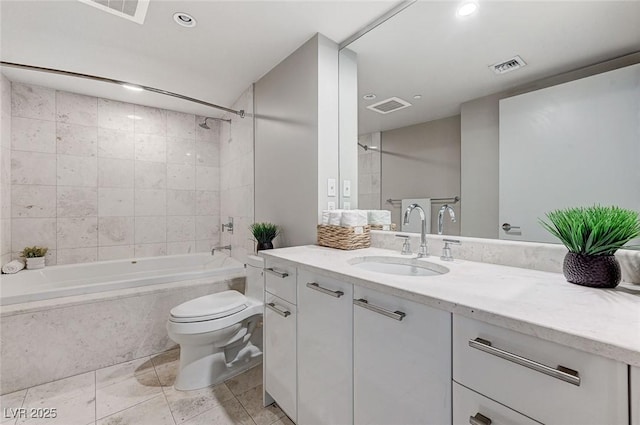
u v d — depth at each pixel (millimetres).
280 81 2131
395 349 892
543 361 598
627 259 892
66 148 2695
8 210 2400
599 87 968
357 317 1017
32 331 1693
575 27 1031
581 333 542
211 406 1548
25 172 2516
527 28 1156
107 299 1922
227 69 2240
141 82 2473
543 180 1097
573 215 904
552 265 1054
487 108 1279
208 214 3502
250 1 1483
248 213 2648
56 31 1736
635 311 657
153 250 3146
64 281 2555
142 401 1577
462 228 1365
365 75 1760
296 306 1317
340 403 1092
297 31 1741
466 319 720
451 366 753
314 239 1824
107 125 2885
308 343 1246
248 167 2637
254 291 2006
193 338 1646
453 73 1399
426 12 1448
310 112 1833
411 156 1582
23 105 2502
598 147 962
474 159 1325
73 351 1807
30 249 2465
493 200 1252
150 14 1583
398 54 1620
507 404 651
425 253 1380
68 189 2707
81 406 1529
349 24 1673
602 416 530
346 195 1876
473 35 1320
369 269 1403
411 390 850
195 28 1709
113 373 1840
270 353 1508
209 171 3506
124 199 2984
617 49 936
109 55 2021
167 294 2145
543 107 1103
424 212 1534
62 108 2672
